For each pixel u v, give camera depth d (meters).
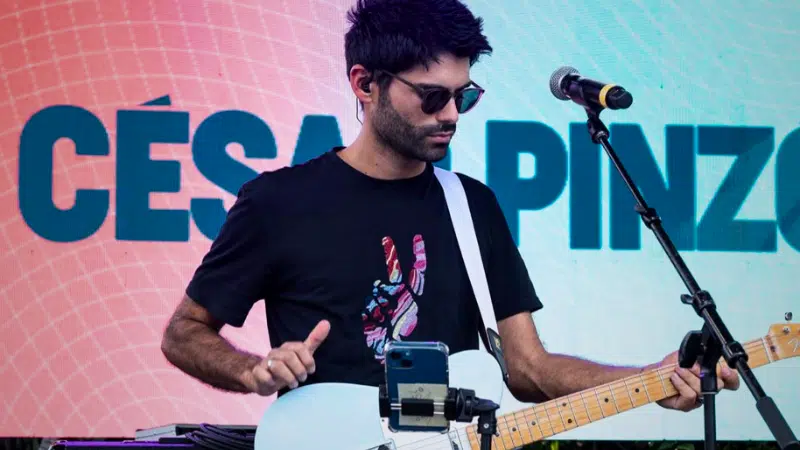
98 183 5.05
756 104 5.21
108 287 5.04
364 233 3.53
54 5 5.05
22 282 5.01
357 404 3.40
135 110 5.07
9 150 5.02
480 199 3.79
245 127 5.11
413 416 2.92
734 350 3.00
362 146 3.60
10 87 5.02
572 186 5.20
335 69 5.15
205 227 5.08
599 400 3.55
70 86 5.05
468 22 3.44
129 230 5.05
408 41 3.39
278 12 5.14
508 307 3.80
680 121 5.21
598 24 5.20
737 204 5.20
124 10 5.08
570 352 5.18
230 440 3.63
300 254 3.49
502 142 5.18
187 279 5.07
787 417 5.16
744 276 5.20
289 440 3.39
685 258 5.20
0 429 5.00
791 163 5.21
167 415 5.07
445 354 2.84
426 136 3.44
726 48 5.21
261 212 3.51
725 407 5.19
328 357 3.47
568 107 5.20
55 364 5.02
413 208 3.60
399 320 3.50
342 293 3.48
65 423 5.02
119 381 5.04
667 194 5.20
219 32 5.12
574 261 5.19
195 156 5.09
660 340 5.20
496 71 5.18
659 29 5.21
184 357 3.54
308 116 5.14
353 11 3.63
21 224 5.02
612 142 5.20
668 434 5.20
